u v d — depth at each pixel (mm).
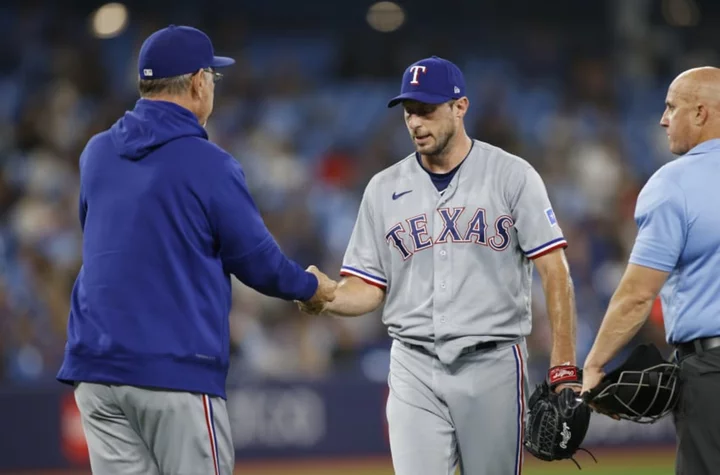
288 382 41344
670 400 18078
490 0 68875
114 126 18000
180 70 17562
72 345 17234
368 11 68062
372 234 20734
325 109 62281
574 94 65750
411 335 19797
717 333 17625
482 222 19578
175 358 16797
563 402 18688
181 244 17094
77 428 39312
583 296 49406
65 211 49906
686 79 18625
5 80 60000
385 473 38938
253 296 45719
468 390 19344
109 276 17016
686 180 17797
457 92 19625
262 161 54875
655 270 17656
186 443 16969
